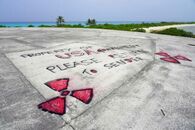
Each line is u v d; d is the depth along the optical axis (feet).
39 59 15.01
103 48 20.95
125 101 8.09
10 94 8.45
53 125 6.23
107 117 6.81
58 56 16.25
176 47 23.57
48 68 12.57
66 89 9.19
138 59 15.98
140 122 6.55
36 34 37.78
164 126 6.36
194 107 7.73
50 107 7.38
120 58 16.12
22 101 7.82
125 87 9.70
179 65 14.55
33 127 6.09
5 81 10.00
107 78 10.98
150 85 10.05
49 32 43.93
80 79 10.68
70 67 12.97
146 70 12.81
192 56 18.26
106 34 40.16
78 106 7.54
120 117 6.83
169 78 11.30
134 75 11.66
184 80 11.03
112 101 8.06
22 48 19.84
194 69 13.55
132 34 41.98
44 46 21.48
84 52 18.30
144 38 33.17
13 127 6.07
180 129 6.23
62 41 26.23
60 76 11.05
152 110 7.39
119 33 44.21
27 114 6.84
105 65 13.75
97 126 6.25
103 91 9.11
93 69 12.69
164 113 7.18
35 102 7.75
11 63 13.62
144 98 8.45
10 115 6.75
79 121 6.51
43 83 9.87
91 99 8.20
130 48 21.43
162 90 9.42
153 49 21.33
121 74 11.77
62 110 7.18
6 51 18.01
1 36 32.48
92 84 9.97
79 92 8.87
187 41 30.68
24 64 13.42
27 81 10.11
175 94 8.99
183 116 7.02
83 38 30.81
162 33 48.21
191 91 9.42
